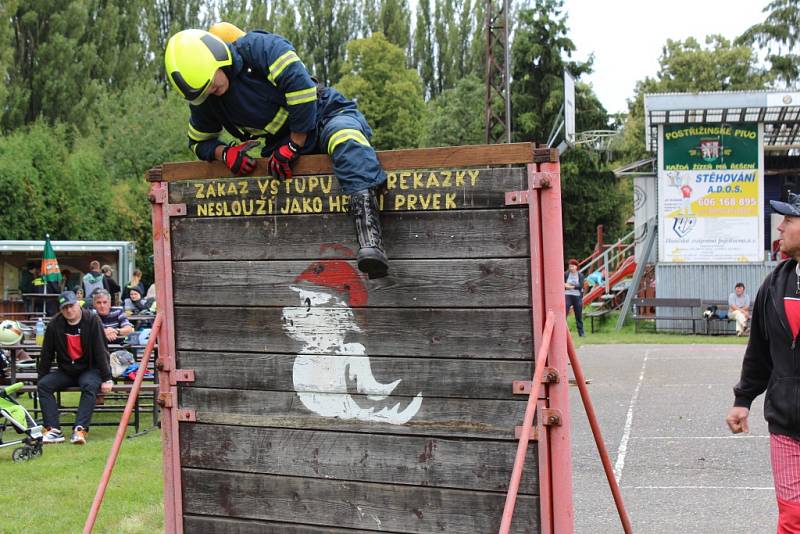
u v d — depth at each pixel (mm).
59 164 34656
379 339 4023
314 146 4168
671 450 7961
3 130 46781
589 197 41969
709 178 21734
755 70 46406
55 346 9039
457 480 3891
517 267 3785
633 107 48312
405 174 3936
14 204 32312
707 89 45750
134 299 16391
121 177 41312
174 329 4441
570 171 41000
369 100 55781
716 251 21797
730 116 21547
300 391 4191
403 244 3951
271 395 4250
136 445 8781
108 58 55938
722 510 6070
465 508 3881
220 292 4336
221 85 4109
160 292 4449
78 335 9031
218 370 4355
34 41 51469
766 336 4250
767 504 6176
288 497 4227
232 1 78062
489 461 3838
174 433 4445
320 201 4117
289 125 4172
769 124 23031
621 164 44750
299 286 4180
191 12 75500
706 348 17344
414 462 3969
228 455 4344
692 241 21859
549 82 41750
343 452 4109
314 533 4168
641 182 26734
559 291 3719
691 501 6312
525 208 3770
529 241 3764
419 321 3945
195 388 4406
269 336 4250
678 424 9148
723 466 7316
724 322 21266
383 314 4016
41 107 50312
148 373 10289
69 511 6230
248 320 4285
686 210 21844
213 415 4367
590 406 4348
